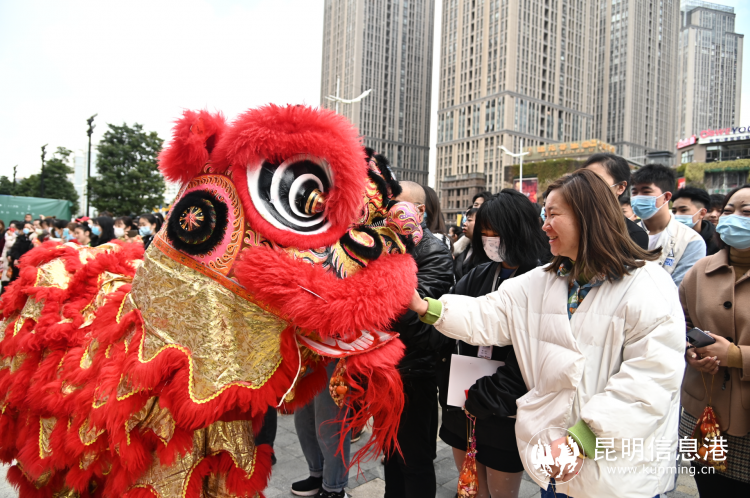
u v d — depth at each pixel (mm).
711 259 2377
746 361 2004
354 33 98438
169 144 1617
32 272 2330
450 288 2383
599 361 1569
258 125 1484
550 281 1761
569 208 1653
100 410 1500
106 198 27891
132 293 1667
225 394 1454
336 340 1647
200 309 1487
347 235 1684
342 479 2768
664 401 1418
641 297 1522
